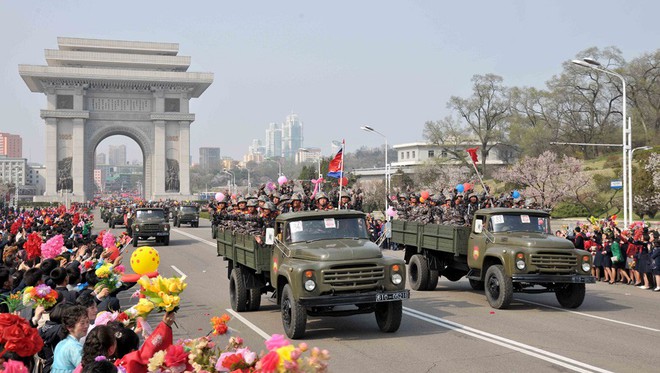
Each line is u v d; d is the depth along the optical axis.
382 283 12.29
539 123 97.94
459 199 19.67
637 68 90.69
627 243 21.89
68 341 7.05
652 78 91.25
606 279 22.73
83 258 15.77
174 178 110.31
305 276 12.07
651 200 59.03
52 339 8.12
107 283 10.66
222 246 18.09
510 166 82.19
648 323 14.16
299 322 12.29
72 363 6.93
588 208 70.88
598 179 71.94
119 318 7.37
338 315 12.72
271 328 13.93
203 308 16.95
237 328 13.99
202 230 58.25
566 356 11.03
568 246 15.51
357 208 21.62
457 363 10.66
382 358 11.05
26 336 6.10
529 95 100.94
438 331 13.34
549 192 70.81
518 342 12.20
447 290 19.91
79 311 7.10
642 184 59.66
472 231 17.41
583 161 90.44
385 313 13.21
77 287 10.92
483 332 13.19
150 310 6.28
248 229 15.02
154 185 109.62
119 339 6.42
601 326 13.80
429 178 92.56
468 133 98.50
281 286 13.45
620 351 11.39
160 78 108.56
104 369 5.49
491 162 124.94
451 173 90.25
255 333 13.44
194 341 6.07
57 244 15.01
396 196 23.52
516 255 15.45
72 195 105.19
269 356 4.96
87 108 108.69
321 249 12.58
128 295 19.16
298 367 4.92
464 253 17.64
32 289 8.52
